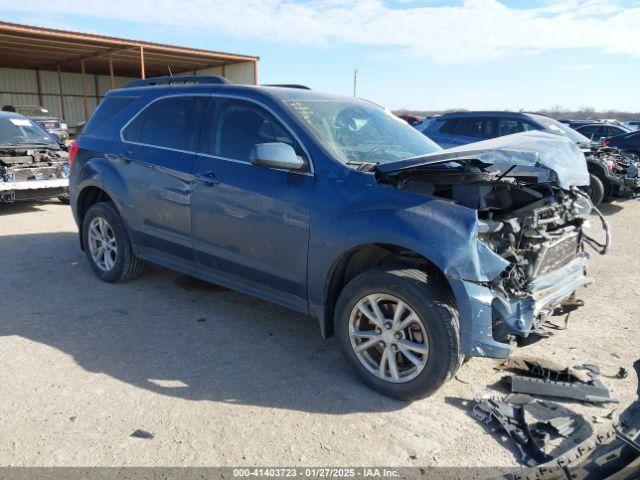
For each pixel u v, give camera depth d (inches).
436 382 124.9
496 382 142.2
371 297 132.3
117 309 186.2
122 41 971.3
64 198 398.3
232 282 170.2
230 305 192.4
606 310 195.3
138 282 214.1
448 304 123.4
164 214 181.8
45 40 936.3
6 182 340.5
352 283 135.3
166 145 182.9
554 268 149.2
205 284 213.9
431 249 120.7
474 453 113.0
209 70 1318.9
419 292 123.2
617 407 130.0
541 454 110.3
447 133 435.8
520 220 138.5
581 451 109.5
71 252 258.8
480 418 124.8
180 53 1074.7
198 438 115.8
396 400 132.6
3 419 120.1
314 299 145.9
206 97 175.3
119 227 201.9
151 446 112.7
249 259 158.9
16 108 877.8
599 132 820.0
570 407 129.9
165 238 184.2
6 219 340.5
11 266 233.6
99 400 129.0
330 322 147.3
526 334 125.0
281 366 148.6
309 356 155.0
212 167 165.5
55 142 397.4
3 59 1182.3
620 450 93.2
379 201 131.2
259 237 153.9
